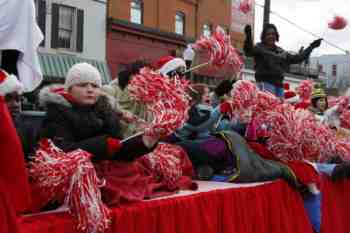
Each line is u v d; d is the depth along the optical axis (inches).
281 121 145.8
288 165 147.4
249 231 122.9
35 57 137.5
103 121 95.9
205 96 155.9
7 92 77.9
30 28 135.9
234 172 134.0
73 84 92.9
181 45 754.8
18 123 94.4
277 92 197.5
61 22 595.5
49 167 77.6
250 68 591.5
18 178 71.9
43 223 76.3
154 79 94.5
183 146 140.2
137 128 105.0
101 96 99.0
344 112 186.2
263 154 151.8
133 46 685.9
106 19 648.4
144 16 717.3
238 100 140.3
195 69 133.8
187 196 104.2
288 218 138.1
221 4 842.8
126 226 87.0
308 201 148.9
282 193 138.9
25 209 73.6
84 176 78.0
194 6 805.2
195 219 104.0
